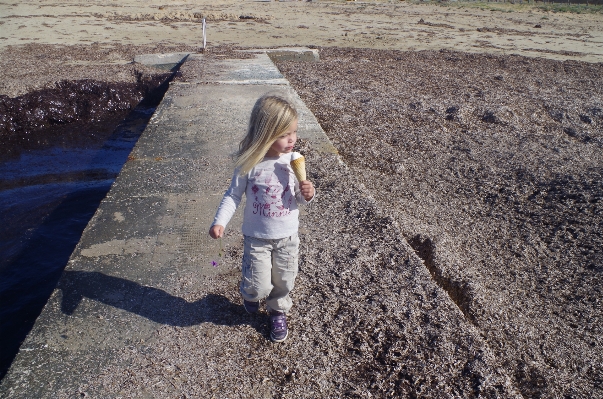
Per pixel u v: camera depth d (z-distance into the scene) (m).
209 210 4.45
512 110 8.71
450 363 2.77
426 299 3.25
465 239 4.92
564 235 4.99
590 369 3.35
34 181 7.15
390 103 8.90
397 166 6.41
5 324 4.25
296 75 11.13
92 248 3.83
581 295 4.13
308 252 3.75
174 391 2.60
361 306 3.18
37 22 18.36
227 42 15.97
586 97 9.85
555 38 19.02
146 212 4.39
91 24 18.62
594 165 6.62
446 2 31.06
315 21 21.62
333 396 2.61
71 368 2.72
